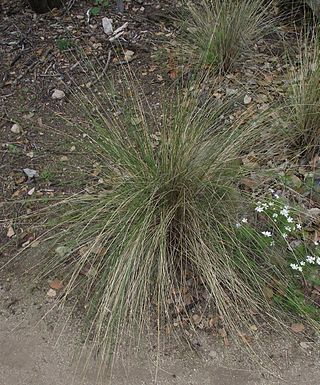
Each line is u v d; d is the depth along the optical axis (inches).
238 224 46.1
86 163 56.4
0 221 52.5
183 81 64.3
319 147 56.3
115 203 46.4
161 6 74.7
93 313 44.9
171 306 44.9
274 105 59.1
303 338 43.5
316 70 56.4
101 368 42.2
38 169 56.8
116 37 70.5
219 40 64.9
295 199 51.4
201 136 49.1
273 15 73.2
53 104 63.5
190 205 45.6
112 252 44.9
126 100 62.7
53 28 72.0
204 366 42.2
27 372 42.4
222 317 43.0
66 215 49.5
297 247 47.6
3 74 66.6
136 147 49.9
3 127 61.2
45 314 45.4
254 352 42.7
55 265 48.1
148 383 41.4
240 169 47.9
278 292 45.3
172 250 45.8
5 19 73.5
